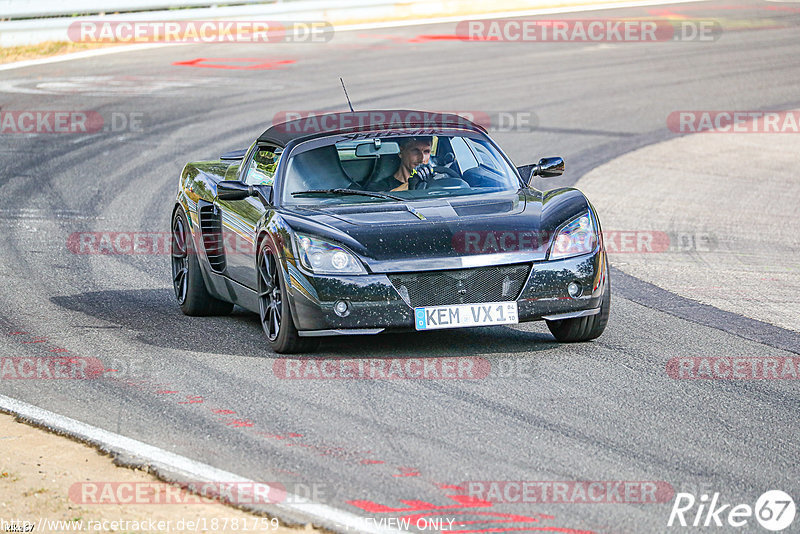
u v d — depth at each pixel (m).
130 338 26.00
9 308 29.44
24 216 43.16
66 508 15.42
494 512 14.90
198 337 26.02
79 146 57.25
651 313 27.48
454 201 24.53
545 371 21.91
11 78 78.00
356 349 23.97
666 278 32.38
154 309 29.58
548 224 23.23
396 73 79.19
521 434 18.14
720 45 94.50
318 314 22.38
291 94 70.94
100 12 93.62
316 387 21.09
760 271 33.50
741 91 75.44
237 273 26.53
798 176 51.72
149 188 48.25
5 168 52.59
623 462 16.81
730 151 57.75
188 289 28.73
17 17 90.06
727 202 45.84
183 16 95.69
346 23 105.50
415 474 16.36
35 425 19.27
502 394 20.36
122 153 55.50
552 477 16.20
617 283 31.58
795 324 26.33
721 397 20.12
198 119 63.53
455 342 24.47
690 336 24.95
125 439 18.27
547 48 92.00
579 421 18.77
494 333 25.31
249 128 60.69
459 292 22.34
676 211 43.88
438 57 86.56
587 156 55.88
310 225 23.14
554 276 22.61
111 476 16.69
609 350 23.56
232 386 21.38
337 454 17.30
